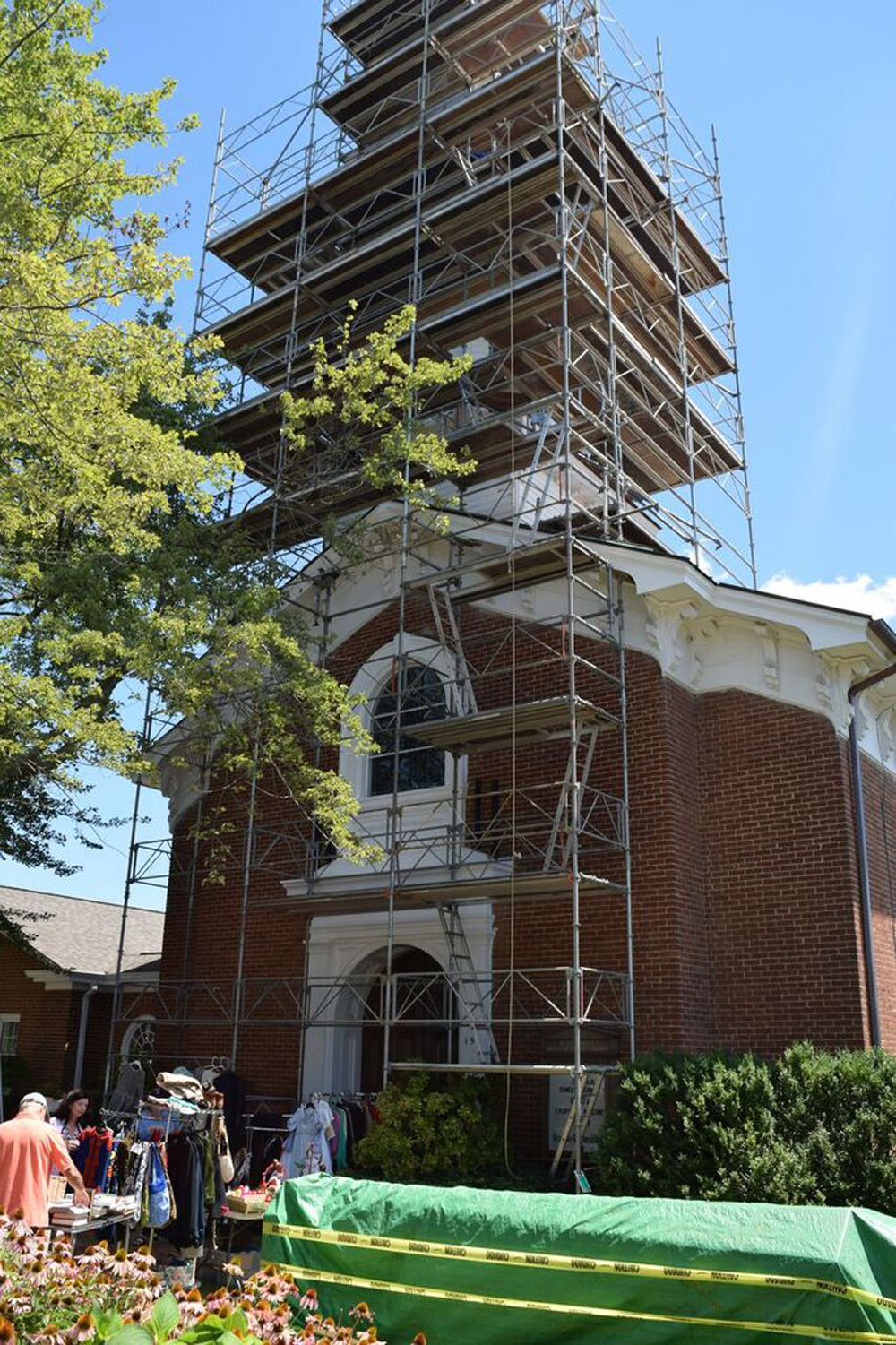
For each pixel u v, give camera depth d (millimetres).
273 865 18266
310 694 15383
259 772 16297
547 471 18266
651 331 21719
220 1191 10453
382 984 16922
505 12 20484
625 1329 5109
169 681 14195
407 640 17953
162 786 20000
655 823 14359
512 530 15664
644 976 13938
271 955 17906
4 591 14727
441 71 22219
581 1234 5398
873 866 14875
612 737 15023
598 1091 12742
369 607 17359
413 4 23500
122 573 15656
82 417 11586
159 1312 3912
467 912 15727
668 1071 11344
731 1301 4930
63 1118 11812
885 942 14805
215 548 18438
